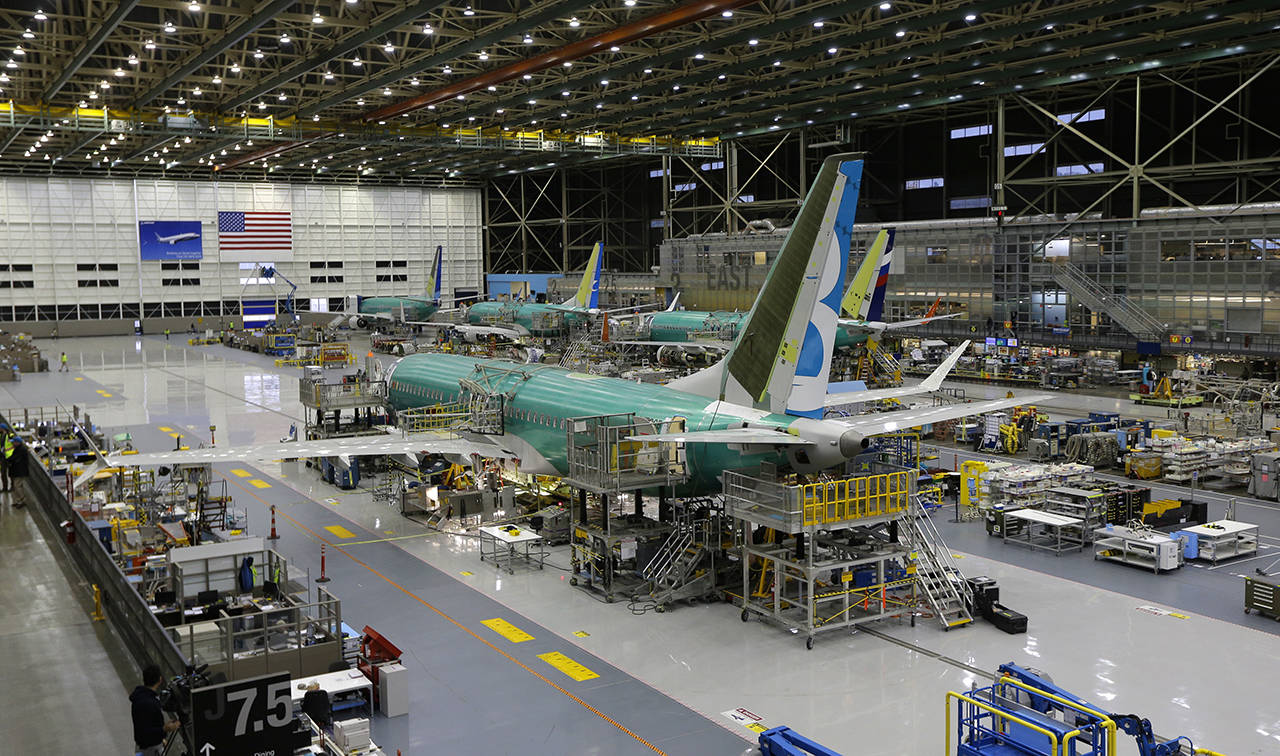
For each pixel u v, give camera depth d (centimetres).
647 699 2422
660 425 3316
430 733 2245
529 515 4253
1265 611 2952
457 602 3177
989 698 2167
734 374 3397
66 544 3631
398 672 2344
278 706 1839
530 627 2948
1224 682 2480
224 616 2572
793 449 3016
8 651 2727
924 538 3112
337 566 3581
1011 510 3872
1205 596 3169
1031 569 3481
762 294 3253
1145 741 1934
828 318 3055
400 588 3325
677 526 3244
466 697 2445
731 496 3041
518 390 4284
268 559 2883
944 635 2861
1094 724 1920
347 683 2302
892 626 2953
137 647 2617
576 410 3872
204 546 2914
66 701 2403
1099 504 3825
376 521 4241
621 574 3416
